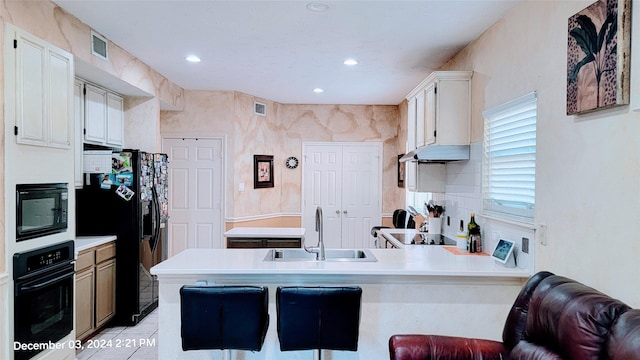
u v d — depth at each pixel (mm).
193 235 5703
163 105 5180
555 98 2242
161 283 2537
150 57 4070
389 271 2467
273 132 6465
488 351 2020
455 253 3016
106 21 3127
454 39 3420
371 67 4379
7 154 2322
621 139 1766
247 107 5906
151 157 4137
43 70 2590
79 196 3818
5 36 2311
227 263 2574
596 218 1920
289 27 3225
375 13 2916
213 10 2902
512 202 2736
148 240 4078
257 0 2738
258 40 3543
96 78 3740
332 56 3996
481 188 3162
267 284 2555
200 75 4785
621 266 1768
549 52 2299
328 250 3135
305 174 6688
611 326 1534
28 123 2459
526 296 2072
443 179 4109
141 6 2857
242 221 5809
